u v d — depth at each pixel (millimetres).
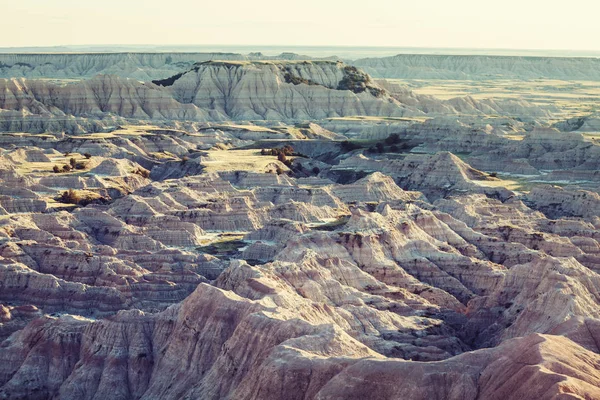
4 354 172000
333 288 188375
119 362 165750
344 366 134750
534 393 123062
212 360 159250
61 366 168375
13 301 195500
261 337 150500
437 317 188125
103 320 172750
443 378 130625
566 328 149750
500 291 193125
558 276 178750
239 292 178375
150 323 171250
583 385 123375
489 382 130000
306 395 134125
